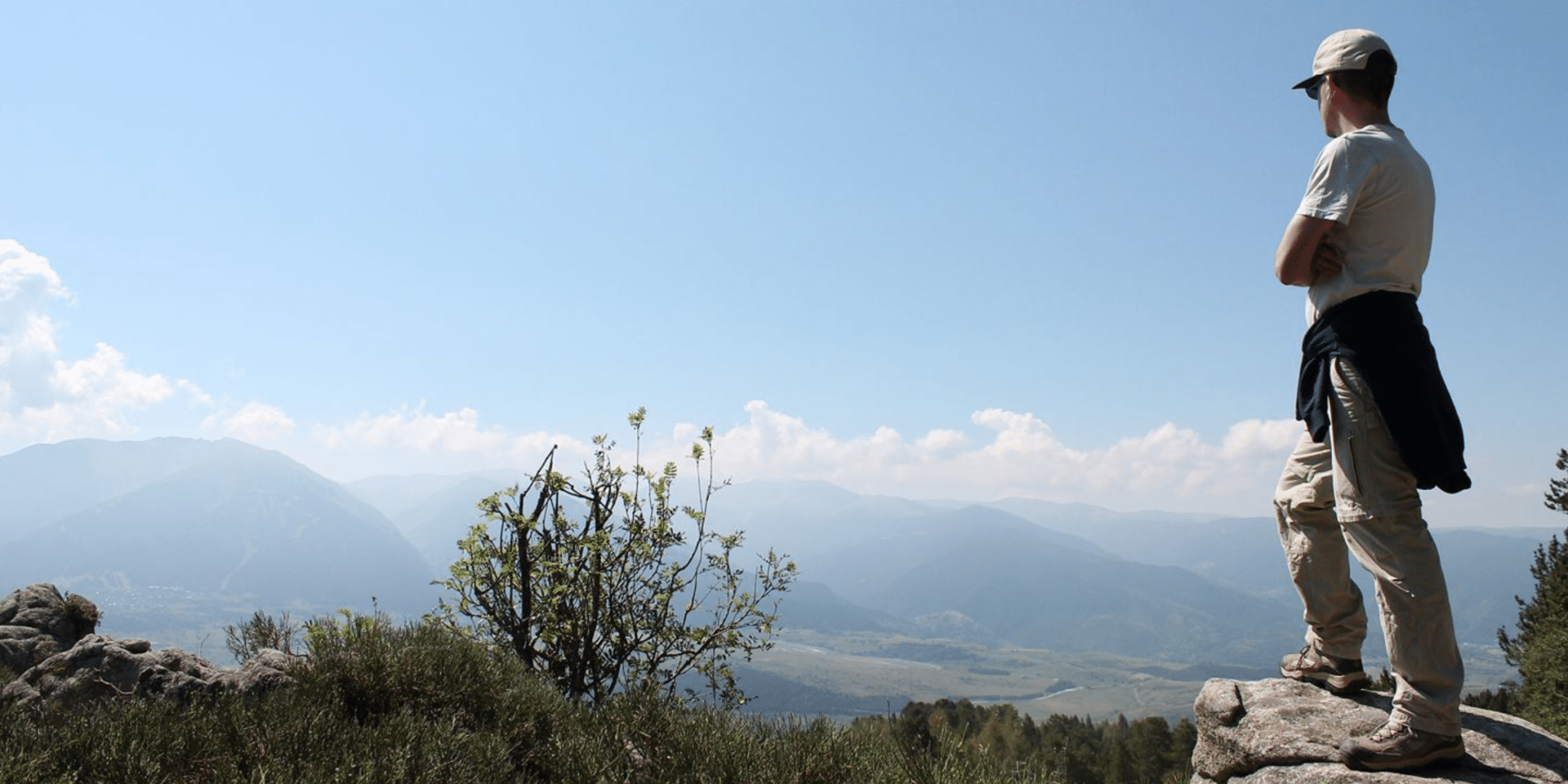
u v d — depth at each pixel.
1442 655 2.81
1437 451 2.80
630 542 6.73
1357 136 3.06
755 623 6.55
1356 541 2.98
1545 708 14.68
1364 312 2.97
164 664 4.48
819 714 3.98
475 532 6.61
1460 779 2.79
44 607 5.27
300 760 3.23
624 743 3.94
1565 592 15.66
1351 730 3.13
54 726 3.50
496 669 4.97
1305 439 3.43
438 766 3.36
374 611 5.30
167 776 3.12
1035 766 3.50
